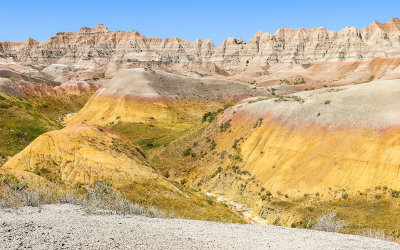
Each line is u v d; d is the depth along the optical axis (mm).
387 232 35500
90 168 38812
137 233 13570
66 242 11539
